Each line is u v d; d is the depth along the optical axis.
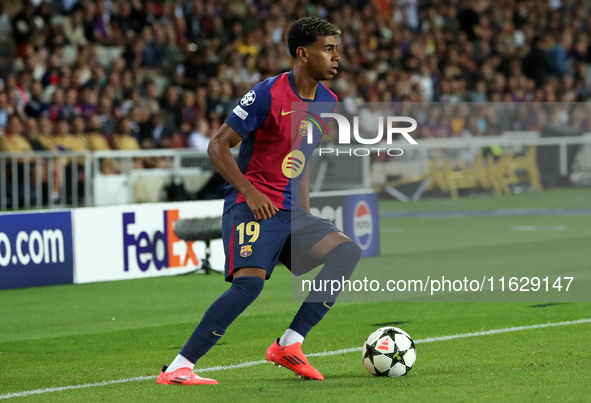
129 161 42.09
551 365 13.96
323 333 17.75
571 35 74.94
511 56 71.12
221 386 12.96
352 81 57.22
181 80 51.75
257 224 12.88
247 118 12.73
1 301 22.69
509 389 12.32
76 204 40.75
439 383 12.81
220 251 27.94
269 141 12.98
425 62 64.81
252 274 12.89
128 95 48.06
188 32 56.94
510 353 15.09
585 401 11.59
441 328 17.98
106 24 52.84
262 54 56.22
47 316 20.61
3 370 14.87
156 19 55.41
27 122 41.47
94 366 15.12
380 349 13.30
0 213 24.34
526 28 76.00
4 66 45.56
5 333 18.61
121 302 22.44
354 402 11.72
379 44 65.00
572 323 18.08
